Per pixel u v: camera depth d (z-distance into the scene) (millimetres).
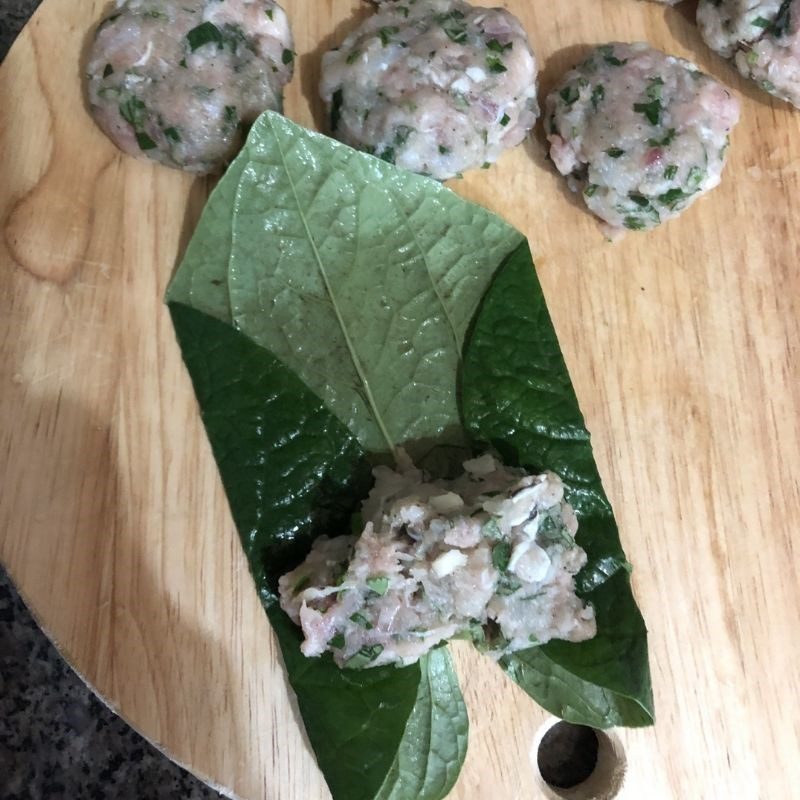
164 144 244
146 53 242
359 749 230
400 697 235
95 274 243
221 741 233
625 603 253
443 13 262
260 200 245
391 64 254
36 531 229
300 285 249
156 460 239
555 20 284
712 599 268
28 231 241
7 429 231
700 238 282
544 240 274
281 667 238
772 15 271
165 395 242
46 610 226
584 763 275
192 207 253
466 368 255
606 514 256
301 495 243
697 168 263
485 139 258
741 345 279
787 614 271
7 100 245
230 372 242
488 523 225
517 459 254
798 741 266
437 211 258
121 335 242
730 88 290
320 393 249
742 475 274
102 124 246
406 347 256
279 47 256
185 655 233
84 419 236
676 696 262
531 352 258
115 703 228
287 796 234
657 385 273
